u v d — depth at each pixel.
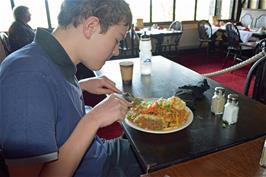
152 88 1.23
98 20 0.66
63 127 0.67
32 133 0.53
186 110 0.90
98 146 0.89
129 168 0.89
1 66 0.61
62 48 0.69
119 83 1.31
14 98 0.54
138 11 5.29
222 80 3.66
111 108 0.70
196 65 4.67
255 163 0.65
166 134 0.80
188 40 5.85
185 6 5.69
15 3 4.23
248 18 5.60
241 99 1.06
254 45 4.08
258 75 1.35
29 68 0.58
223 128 0.83
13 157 0.54
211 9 6.01
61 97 0.65
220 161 0.67
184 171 0.63
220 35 5.25
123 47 3.97
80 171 0.79
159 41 4.77
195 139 0.77
